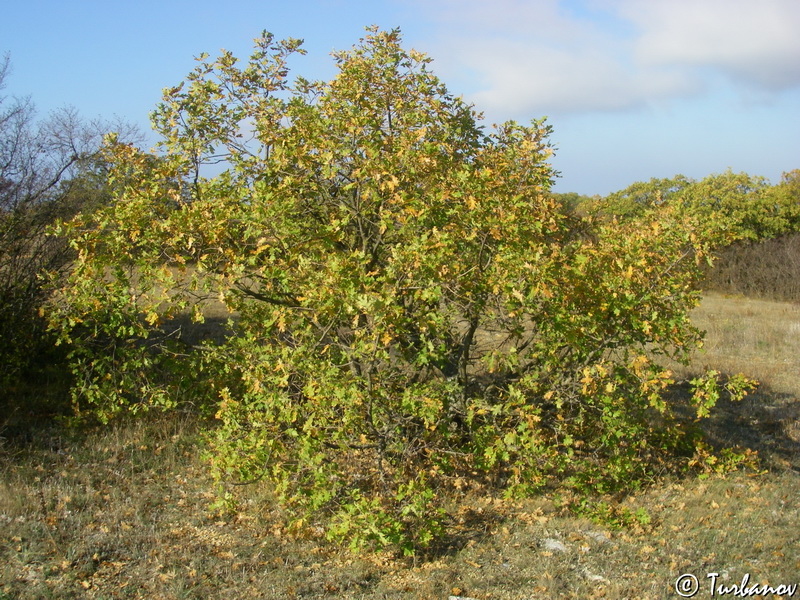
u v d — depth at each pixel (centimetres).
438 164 629
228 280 579
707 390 638
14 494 596
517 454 664
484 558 555
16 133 899
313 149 628
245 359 638
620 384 667
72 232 640
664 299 633
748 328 1539
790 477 750
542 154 636
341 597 491
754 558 561
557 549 572
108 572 503
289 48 714
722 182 2531
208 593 483
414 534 558
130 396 830
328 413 554
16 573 489
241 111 706
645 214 662
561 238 679
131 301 623
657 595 493
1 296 818
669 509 657
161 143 698
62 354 922
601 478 667
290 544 566
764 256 2314
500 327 642
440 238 534
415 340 659
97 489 639
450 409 648
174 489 656
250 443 562
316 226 641
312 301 554
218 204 600
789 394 1073
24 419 771
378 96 705
